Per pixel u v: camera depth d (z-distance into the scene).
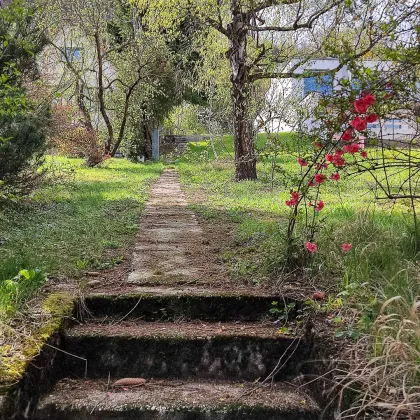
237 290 3.31
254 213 6.39
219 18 9.41
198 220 6.10
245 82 9.97
